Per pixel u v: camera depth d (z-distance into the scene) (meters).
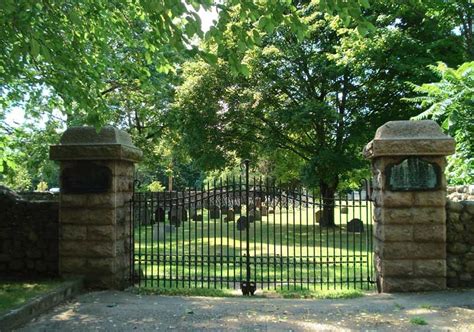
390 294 7.98
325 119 19.53
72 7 7.19
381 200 8.21
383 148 8.03
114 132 8.58
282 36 20.59
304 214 28.72
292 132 21.73
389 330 6.04
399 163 8.13
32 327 6.11
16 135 14.09
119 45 11.41
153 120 27.81
